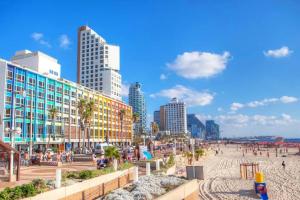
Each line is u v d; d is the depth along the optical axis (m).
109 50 181.38
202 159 87.69
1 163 28.38
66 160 48.81
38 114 84.44
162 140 176.38
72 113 101.12
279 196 35.53
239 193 36.22
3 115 71.81
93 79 176.50
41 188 19.27
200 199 33.38
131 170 32.03
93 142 112.31
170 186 22.44
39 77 85.88
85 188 22.39
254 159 93.25
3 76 73.56
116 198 19.02
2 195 16.44
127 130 147.75
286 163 78.56
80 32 187.50
